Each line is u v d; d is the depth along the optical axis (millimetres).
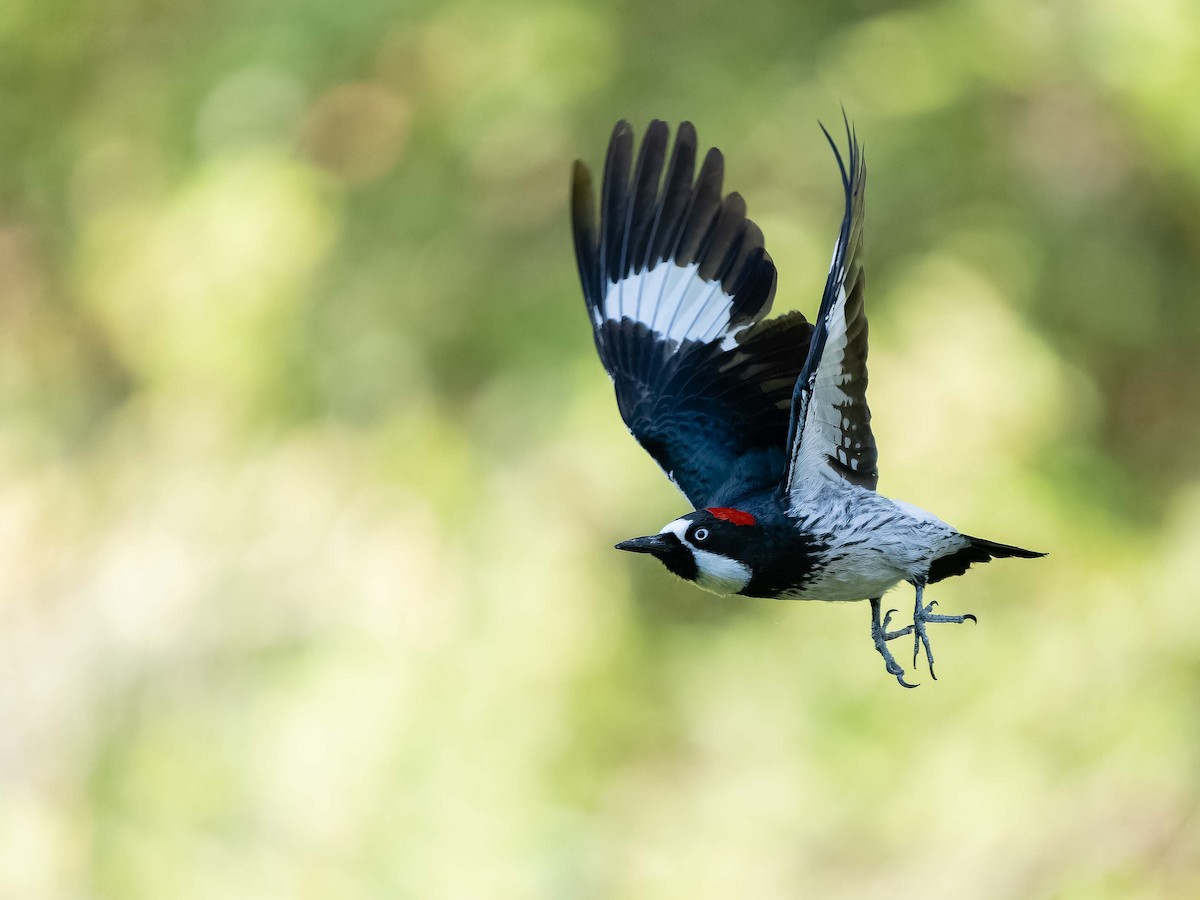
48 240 16844
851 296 6488
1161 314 15328
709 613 14898
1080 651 14047
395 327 15359
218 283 15039
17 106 16672
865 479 6902
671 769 14656
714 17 15453
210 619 15195
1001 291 14430
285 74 15109
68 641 15609
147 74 16344
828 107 14984
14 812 14523
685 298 8023
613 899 13953
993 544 6969
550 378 14492
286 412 15398
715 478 7594
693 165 8133
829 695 14391
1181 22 14203
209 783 14305
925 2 15219
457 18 15195
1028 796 13906
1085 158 15273
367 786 13930
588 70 15094
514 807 13812
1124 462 15328
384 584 14773
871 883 13938
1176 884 13516
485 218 15578
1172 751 13789
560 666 14305
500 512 14602
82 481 16406
